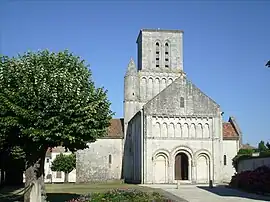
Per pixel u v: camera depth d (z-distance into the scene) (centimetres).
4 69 2672
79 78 2770
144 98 7619
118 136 7619
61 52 2844
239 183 4944
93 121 2741
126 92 7656
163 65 7875
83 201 2388
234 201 3309
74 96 2631
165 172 6406
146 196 2531
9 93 2552
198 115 6588
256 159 5466
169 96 6588
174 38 7981
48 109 2523
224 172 7150
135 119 7038
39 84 2544
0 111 2558
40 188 2700
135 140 7031
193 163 6469
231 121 7662
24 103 2538
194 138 6538
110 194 2523
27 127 2538
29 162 2708
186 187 5375
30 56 2761
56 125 2533
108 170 7538
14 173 5553
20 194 3894
